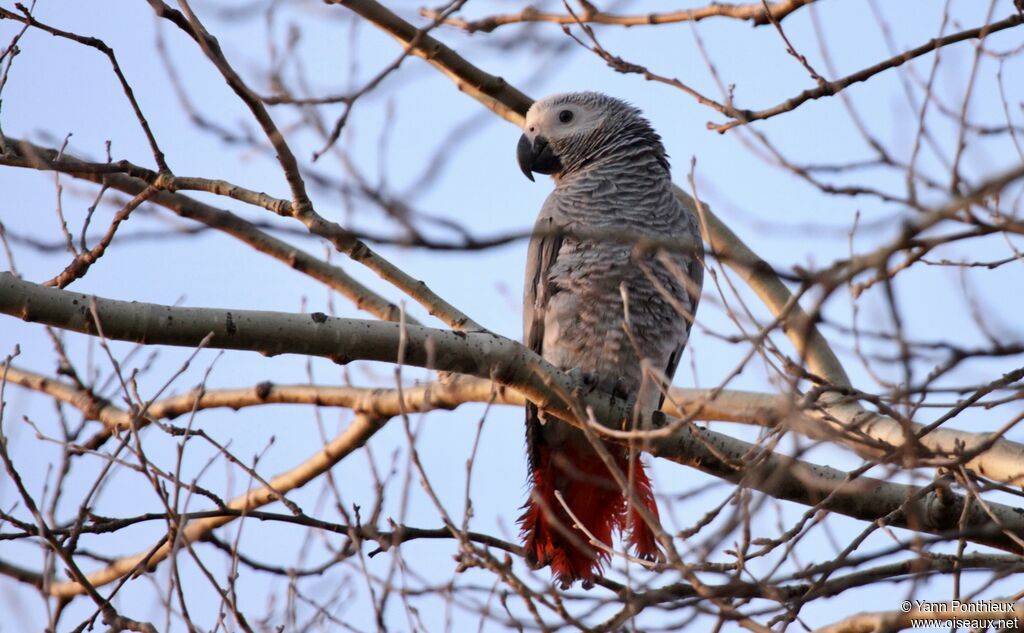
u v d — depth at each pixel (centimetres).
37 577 1267
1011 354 678
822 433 766
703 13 1188
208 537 1055
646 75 1081
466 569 918
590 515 1232
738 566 787
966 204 557
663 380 841
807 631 875
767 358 772
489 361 1010
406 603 871
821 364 1212
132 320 905
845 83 1034
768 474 952
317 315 958
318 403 1300
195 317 922
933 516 1003
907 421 723
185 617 867
